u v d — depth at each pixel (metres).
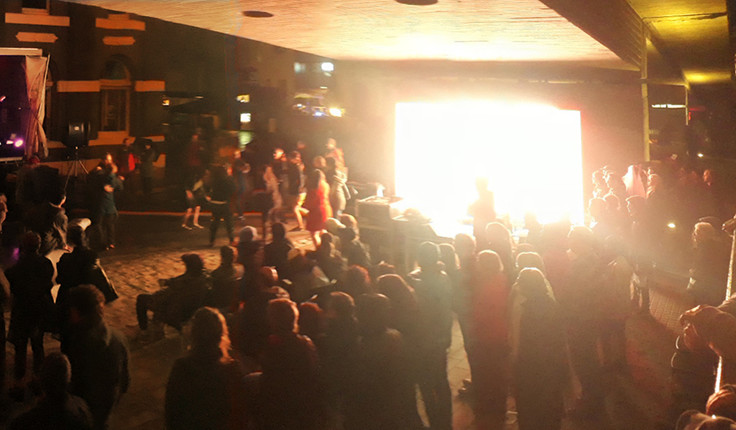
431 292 5.65
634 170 11.53
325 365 4.69
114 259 12.49
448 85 13.50
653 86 28.05
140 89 21.52
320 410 4.45
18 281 6.69
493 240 7.04
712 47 19.83
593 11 8.29
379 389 4.58
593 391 6.32
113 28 20.59
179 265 12.13
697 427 2.96
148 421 6.19
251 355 5.78
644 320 9.23
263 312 5.79
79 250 6.71
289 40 9.97
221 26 8.71
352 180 17.95
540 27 7.82
